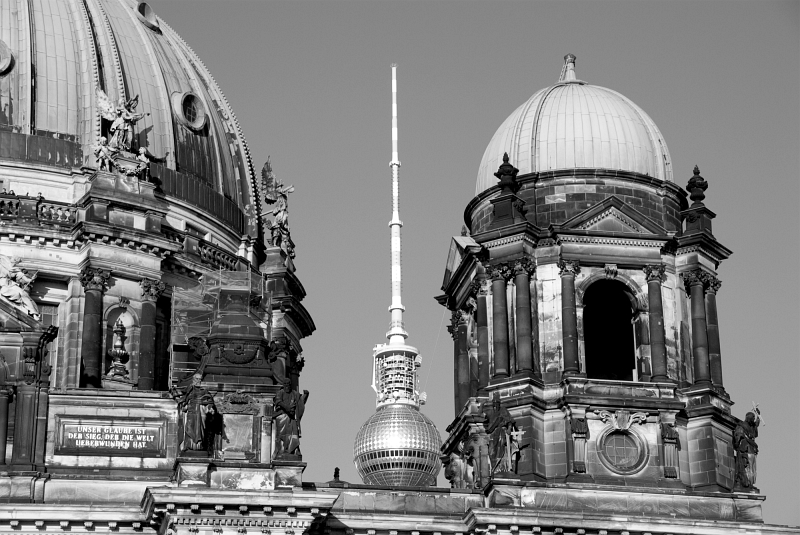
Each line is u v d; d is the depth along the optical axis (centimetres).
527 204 11806
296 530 10469
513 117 12256
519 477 11081
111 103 13375
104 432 11000
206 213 13738
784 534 11088
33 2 13750
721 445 11450
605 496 11112
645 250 11712
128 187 13175
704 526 11012
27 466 10775
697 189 11888
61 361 12700
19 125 13238
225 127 14562
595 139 11944
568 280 11569
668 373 11544
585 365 11744
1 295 11125
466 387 12019
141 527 10606
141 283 12962
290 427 10769
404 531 10894
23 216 12875
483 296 11750
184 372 12612
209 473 10569
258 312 12219
